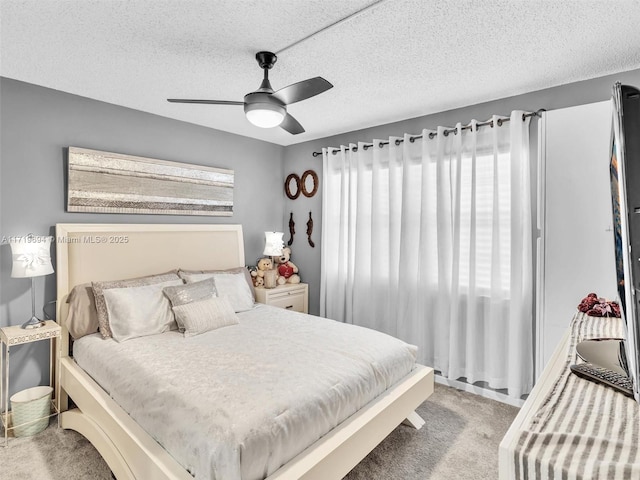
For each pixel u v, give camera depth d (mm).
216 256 3785
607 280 2393
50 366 2764
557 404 892
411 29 1923
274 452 1481
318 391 1775
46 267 2488
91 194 2926
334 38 2020
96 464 2109
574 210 2504
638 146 766
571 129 2525
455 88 2725
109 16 1827
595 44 2068
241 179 4141
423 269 3236
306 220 4422
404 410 2189
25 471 2043
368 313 3713
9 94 2570
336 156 4035
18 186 2613
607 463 643
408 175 3365
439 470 2027
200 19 1852
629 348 878
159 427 1662
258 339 2465
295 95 2047
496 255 2838
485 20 1834
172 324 2773
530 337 2766
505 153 2873
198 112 3320
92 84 2680
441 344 3176
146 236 3221
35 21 1868
